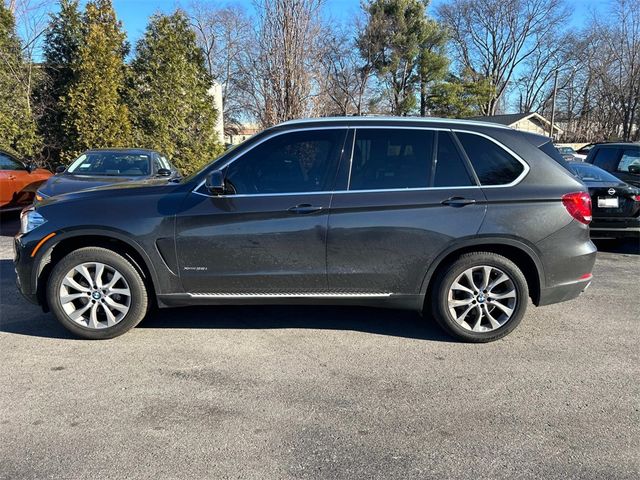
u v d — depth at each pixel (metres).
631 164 9.38
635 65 42.69
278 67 13.08
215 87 28.56
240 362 3.80
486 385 3.46
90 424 2.94
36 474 2.49
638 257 7.75
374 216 3.92
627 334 4.40
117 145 13.88
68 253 4.07
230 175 4.02
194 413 3.08
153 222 3.94
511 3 52.72
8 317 4.68
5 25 13.94
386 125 4.06
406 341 4.23
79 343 4.10
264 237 3.94
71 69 14.15
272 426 2.95
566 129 53.88
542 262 4.02
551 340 4.26
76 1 14.64
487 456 2.68
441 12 53.91
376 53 39.56
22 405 3.13
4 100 13.43
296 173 4.02
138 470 2.53
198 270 4.00
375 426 2.96
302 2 12.91
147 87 15.35
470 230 3.93
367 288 4.05
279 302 4.09
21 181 9.93
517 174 4.03
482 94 44.31
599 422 3.01
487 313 4.12
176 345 4.09
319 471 2.54
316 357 3.90
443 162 4.02
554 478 2.50
